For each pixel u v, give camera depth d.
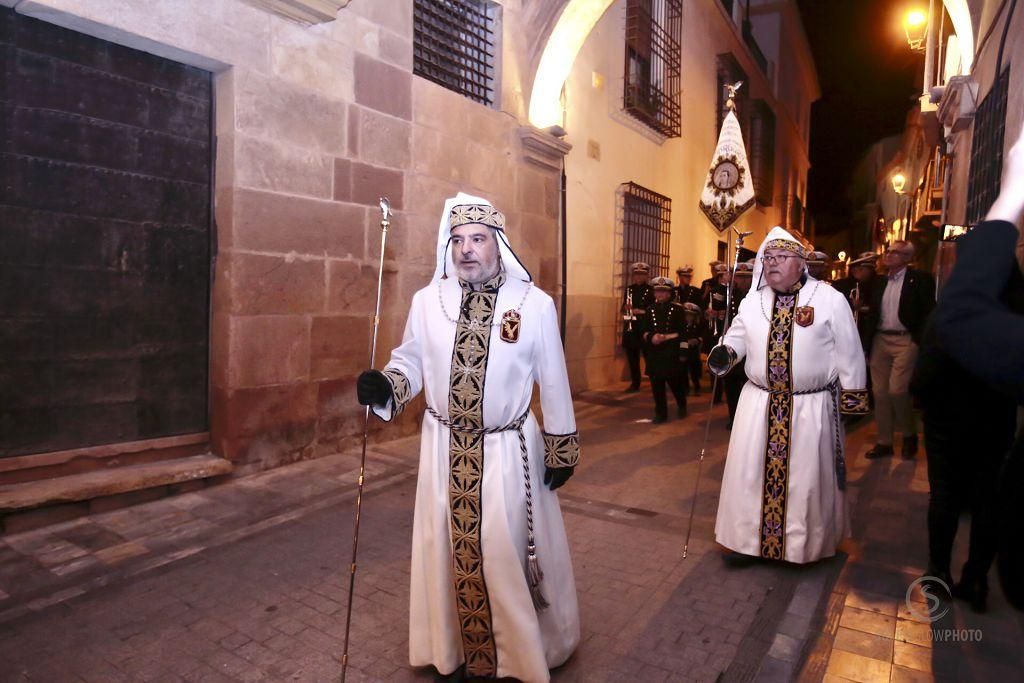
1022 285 1.79
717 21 14.84
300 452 5.45
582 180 9.46
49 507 4.05
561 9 7.66
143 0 4.27
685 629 3.05
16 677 2.62
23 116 4.00
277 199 5.13
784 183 22.55
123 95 4.46
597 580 3.54
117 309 4.51
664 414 7.58
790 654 2.86
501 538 2.37
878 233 25.92
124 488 4.32
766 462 3.65
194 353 4.97
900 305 5.83
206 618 3.08
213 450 5.05
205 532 4.05
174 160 4.77
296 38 5.20
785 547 3.60
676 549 3.98
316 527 4.17
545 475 2.57
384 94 5.98
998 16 5.56
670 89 12.15
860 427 7.57
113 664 2.72
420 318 2.55
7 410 4.03
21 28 3.97
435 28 6.78
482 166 7.23
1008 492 1.35
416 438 6.42
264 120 5.01
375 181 5.93
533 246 8.17
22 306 4.05
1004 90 5.29
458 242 2.41
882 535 4.22
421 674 2.67
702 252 14.44
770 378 3.69
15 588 3.32
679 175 12.97
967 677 2.71
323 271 5.52
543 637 2.57
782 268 3.69
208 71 4.94
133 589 3.35
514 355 2.39
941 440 3.26
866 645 2.94
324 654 2.80
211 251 5.00
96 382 4.43
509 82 7.62
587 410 8.38
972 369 1.12
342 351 5.73
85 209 4.31
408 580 3.49
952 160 7.98
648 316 7.64
